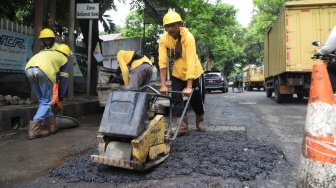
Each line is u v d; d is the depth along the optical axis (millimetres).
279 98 10930
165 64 4285
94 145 4324
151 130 2965
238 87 22438
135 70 5078
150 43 22672
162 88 4160
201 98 4746
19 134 5238
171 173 2912
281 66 10617
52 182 2859
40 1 7059
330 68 4109
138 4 13672
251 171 2914
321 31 9898
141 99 2896
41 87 5016
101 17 11789
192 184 2689
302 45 9961
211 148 3719
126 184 2752
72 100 8219
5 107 5996
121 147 2920
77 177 2916
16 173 3146
